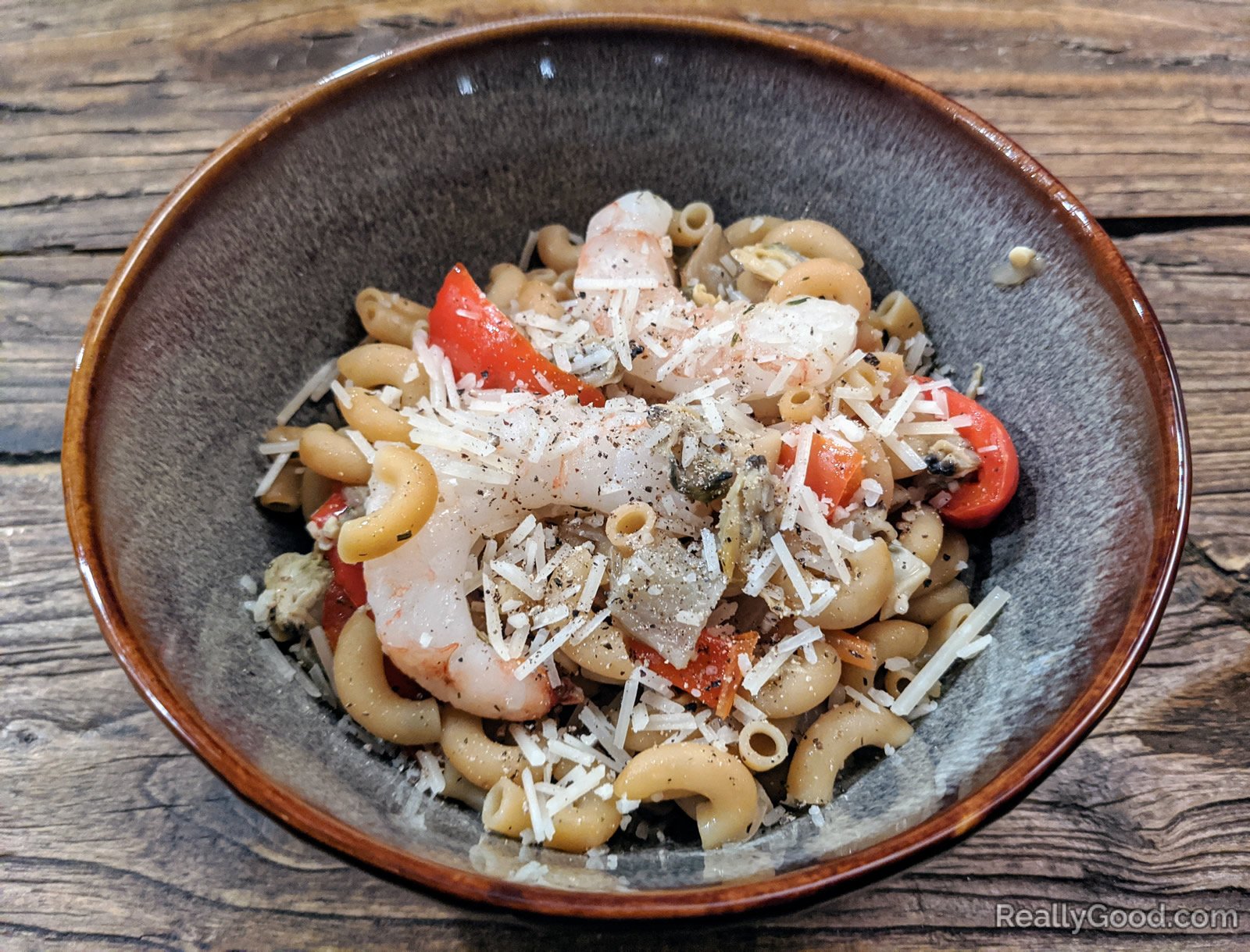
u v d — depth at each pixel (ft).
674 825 0.55
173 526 0.55
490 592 0.54
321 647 0.59
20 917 0.56
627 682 0.54
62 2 0.90
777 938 0.57
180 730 0.44
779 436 0.57
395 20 0.90
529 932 0.57
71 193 0.81
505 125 0.68
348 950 0.56
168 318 0.57
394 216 0.68
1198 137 0.86
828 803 0.54
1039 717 0.49
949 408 0.63
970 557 0.64
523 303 0.67
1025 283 0.62
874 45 0.89
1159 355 0.55
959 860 0.60
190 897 0.57
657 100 0.69
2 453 0.71
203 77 0.87
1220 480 0.72
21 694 0.63
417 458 0.54
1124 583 0.52
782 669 0.55
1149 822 0.61
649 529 0.53
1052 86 0.88
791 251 0.68
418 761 0.56
